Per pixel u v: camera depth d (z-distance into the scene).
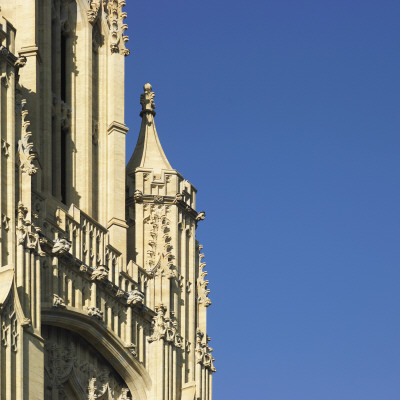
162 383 82.25
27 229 72.69
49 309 75.06
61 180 82.38
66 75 84.50
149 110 90.06
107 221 84.12
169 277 84.81
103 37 87.25
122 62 87.44
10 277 70.44
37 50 80.44
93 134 85.06
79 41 85.44
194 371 86.00
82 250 78.75
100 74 86.56
